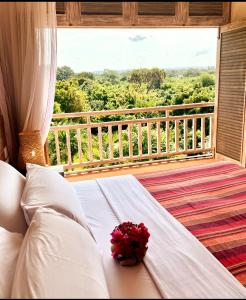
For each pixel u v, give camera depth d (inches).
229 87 157.9
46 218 51.7
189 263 50.6
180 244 57.1
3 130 110.2
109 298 39.0
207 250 55.4
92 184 91.9
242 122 150.6
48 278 37.3
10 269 47.4
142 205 75.1
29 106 107.1
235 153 158.7
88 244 48.4
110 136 162.7
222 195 80.4
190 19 133.9
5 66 106.0
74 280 37.8
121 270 49.2
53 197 62.5
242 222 66.4
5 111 108.7
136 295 42.1
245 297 42.7
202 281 45.8
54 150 164.7
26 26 93.7
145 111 165.2
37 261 40.5
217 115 170.9
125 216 69.1
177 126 175.3
